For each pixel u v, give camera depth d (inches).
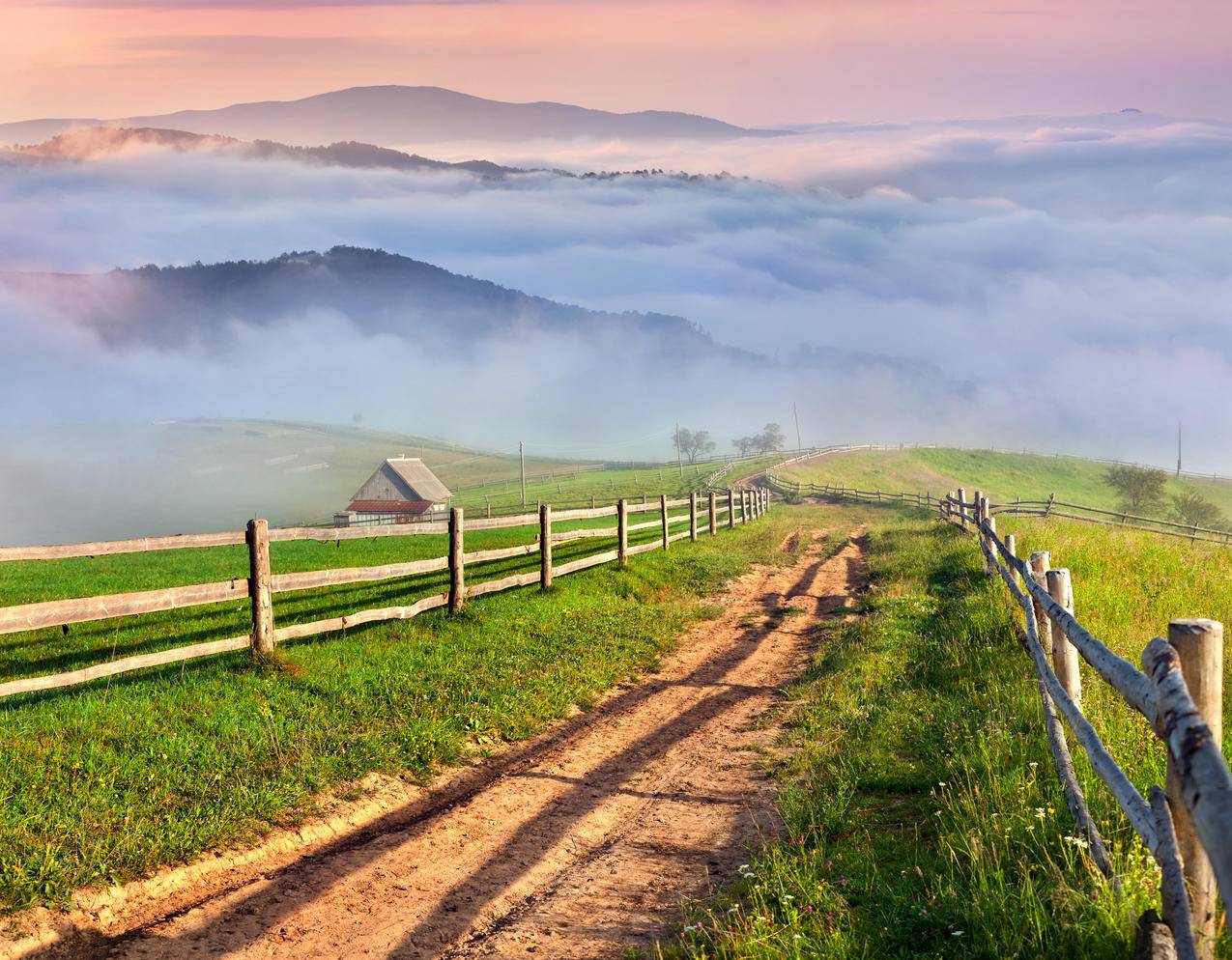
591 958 210.2
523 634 540.7
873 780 305.0
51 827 251.9
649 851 276.8
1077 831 206.7
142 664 367.9
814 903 208.5
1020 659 415.2
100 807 267.3
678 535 1120.2
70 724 324.8
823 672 505.4
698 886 247.0
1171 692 111.8
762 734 404.5
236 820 274.8
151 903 232.8
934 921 189.0
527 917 234.2
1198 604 492.4
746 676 522.3
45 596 577.3
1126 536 919.7
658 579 797.9
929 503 2181.3
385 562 815.1
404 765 340.2
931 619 604.4
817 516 2196.1
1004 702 351.3
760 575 943.0
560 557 850.8
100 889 230.8
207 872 250.5
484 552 593.9
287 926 226.2
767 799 316.2
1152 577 605.0
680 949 207.6
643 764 366.9
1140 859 180.1
